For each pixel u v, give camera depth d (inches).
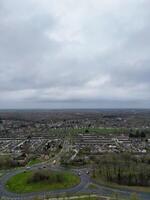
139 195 5994.1
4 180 7268.7
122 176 7214.6
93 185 6673.2
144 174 7313.0
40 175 7145.7
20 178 7396.7
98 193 6048.2
